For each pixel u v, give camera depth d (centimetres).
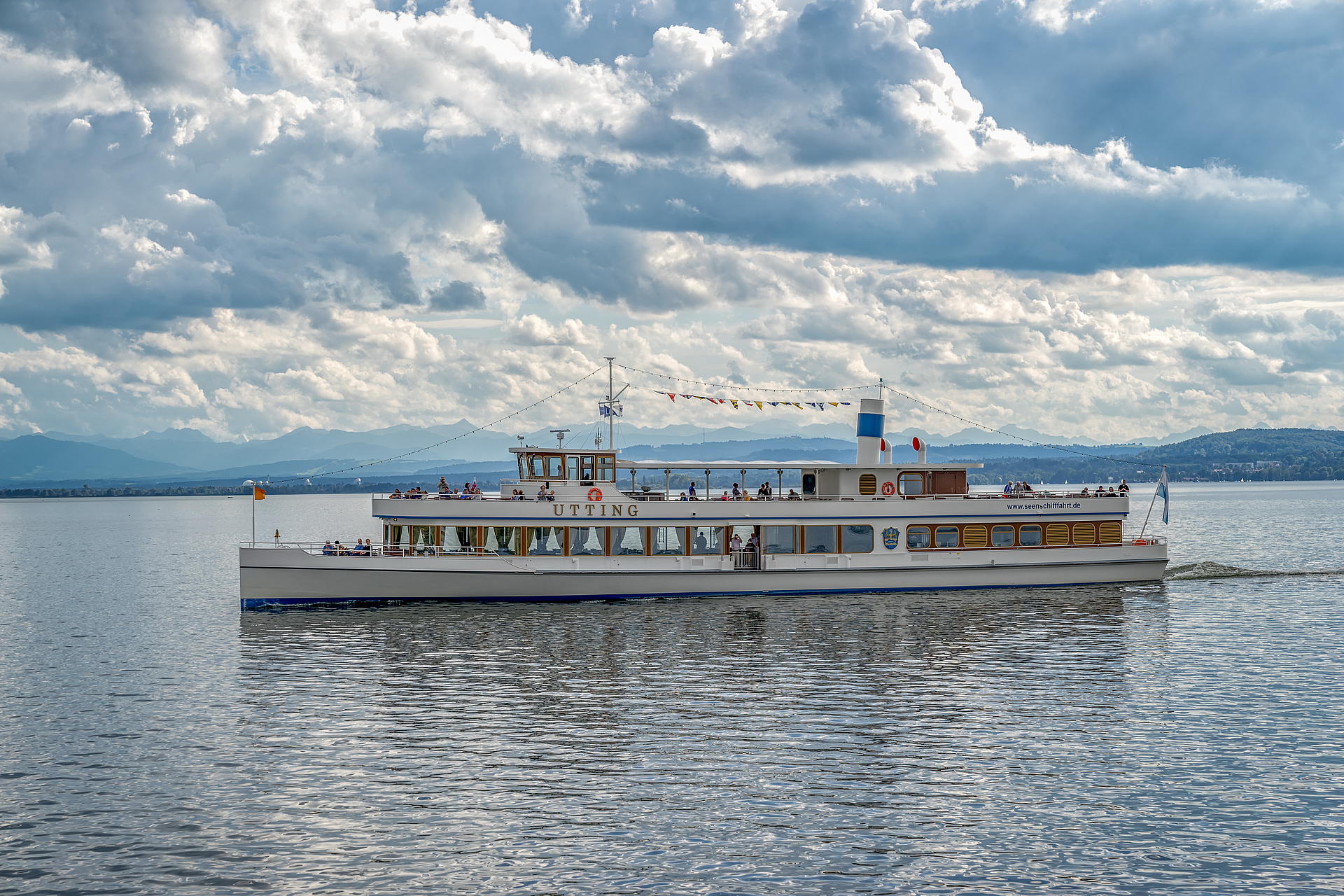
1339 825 3344
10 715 4762
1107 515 8512
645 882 2997
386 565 7525
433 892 2939
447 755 4053
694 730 4359
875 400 8306
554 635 6469
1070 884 2981
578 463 7844
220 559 14938
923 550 8125
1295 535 17012
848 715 4588
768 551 7919
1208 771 3828
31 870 3083
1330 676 5316
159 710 4806
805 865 3092
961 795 3603
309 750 4141
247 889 2962
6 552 17225
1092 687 5081
